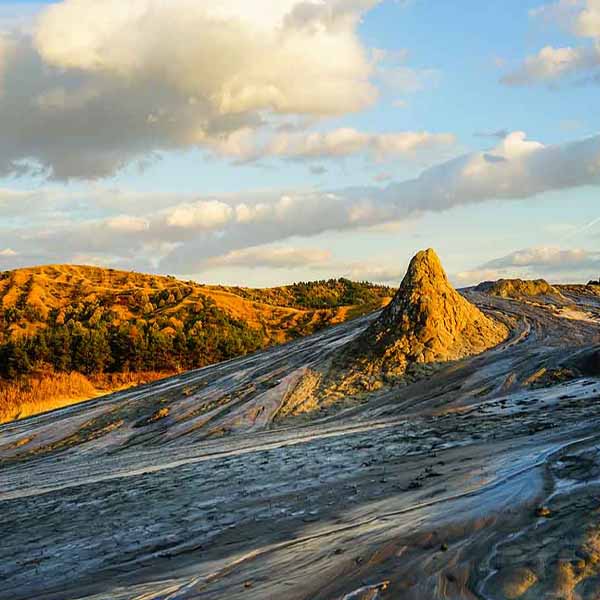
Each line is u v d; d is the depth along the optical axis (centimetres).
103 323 12025
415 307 4503
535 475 1454
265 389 4297
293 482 1920
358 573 1045
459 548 1068
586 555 938
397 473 1839
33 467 3706
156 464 2867
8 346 9131
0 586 1312
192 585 1121
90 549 1489
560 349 4178
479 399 3378
